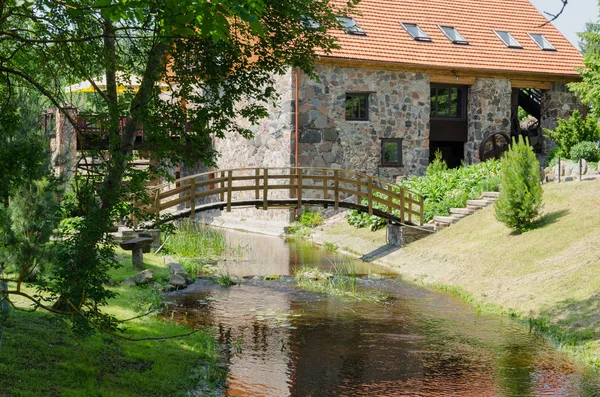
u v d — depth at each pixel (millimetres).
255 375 9734
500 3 31203
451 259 17578
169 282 15617
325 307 14133
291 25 10477
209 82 10047
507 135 27297
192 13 5523
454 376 9789
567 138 24750
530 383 9445
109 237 8625
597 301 12219
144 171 9039
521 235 16953
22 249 10219
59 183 10930
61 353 8711
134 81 15594
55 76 7719
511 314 13242
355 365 10281
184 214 18609
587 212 16578
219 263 19641
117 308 11867
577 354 10641
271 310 13789
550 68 28484
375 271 18656
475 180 22688
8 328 9125
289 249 22844
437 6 29672
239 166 29969
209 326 12398
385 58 26031
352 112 26312
